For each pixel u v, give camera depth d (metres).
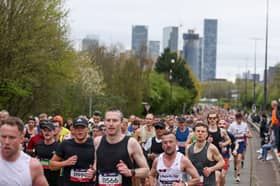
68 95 45.81
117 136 8.59
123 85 67.00
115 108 8.70
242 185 18.42
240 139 21.17
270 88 99.19
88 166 9.95
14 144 6.42
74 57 36.06
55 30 33.88
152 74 91.81
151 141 14.41
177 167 9.51
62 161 10.08
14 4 32.22
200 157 11.34
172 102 96.25
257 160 27.42
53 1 33.81
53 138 11.80
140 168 8.57
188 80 120.50
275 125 26.38
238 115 21.19
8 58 32.38
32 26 32.72
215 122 14.77
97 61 70.94
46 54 33.16
